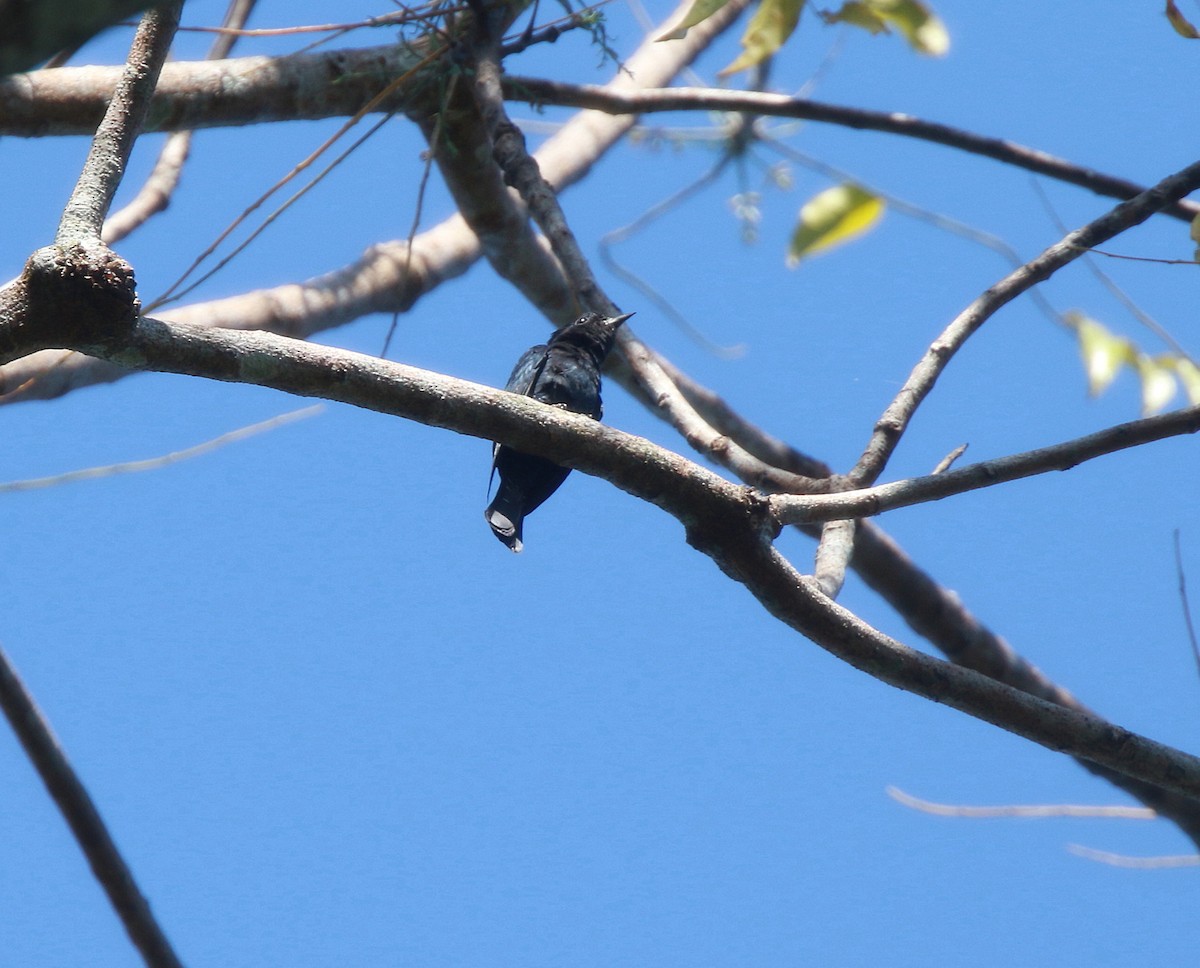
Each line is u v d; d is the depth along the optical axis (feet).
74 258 19.61
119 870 33.09
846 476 29.53
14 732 32.22
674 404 31.45
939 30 35.76
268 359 21.76
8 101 35.17
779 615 26.08
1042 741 26.43
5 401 36.55
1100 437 26.11
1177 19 30.81
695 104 42.16
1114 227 32.65
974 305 31.96
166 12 22.16
